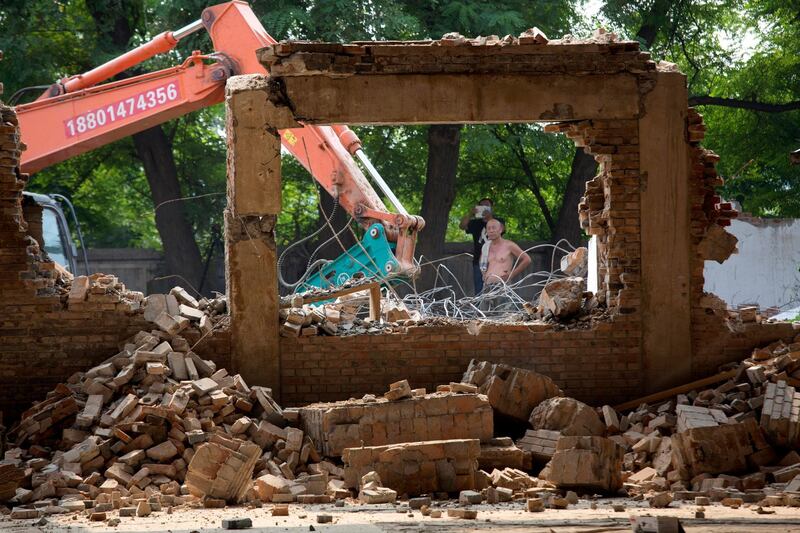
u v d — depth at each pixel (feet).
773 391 44.01
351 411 41.06
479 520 30.09
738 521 29.32
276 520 30.86
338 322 51.52
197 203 112.57
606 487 36.73
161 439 41.22
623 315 50.80
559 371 50.67
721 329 51.21
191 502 35.63
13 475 37.45
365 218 63.46
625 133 50.70
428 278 95.20
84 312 49.03
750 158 113.60
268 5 91.56
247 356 49.29
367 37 91.61
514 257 80.18
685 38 111.55
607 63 50.11
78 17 107.24
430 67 49.32
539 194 113.19
